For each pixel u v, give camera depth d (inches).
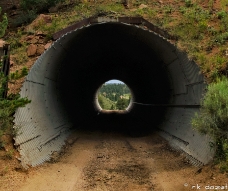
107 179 320.5
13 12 822.5
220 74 465.4
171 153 433.4
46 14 790.5
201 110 349.4
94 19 542.9
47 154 411.2
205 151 343.6
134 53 664.4
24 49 617.3
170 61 508.7
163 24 676.7
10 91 486.9
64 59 560.4
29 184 295.1
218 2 749.9
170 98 553.0
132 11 753.0
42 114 454.9
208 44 574.9
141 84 879.1
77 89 786.2
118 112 1365.7
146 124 775.7
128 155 438.9
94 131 676.7
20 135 361.4
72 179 320.2
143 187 293.4
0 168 318.3
